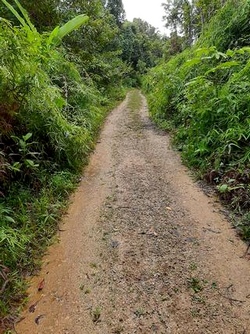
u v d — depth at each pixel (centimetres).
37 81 303
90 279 193
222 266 202
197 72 616
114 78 1577
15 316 165
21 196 275
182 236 239
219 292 179
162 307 168
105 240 235
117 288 183
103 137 579
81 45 910
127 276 194
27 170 296
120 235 242
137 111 959
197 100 461
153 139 553
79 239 239
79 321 161
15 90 277
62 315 165
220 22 636
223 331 152
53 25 679
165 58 1984
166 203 297
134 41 2942
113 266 204
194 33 1532
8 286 182
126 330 154
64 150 363
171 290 180
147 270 199
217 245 226
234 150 350
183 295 177
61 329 156
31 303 175
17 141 294
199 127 433
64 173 351
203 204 293
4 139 286
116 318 161
